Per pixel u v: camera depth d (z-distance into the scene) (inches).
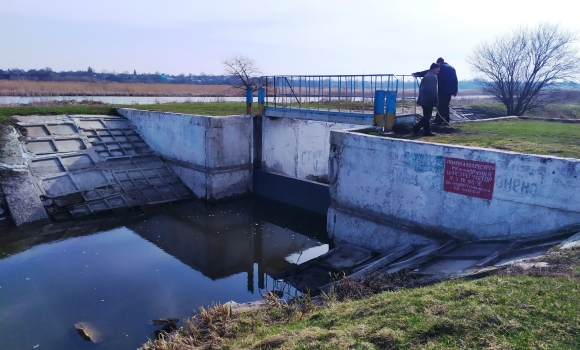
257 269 423.2
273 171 653.3
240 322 229.5
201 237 504.1
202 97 1777.8
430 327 159.6
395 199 367.2
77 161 602.5
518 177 282.2
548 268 195.2
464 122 545.3
